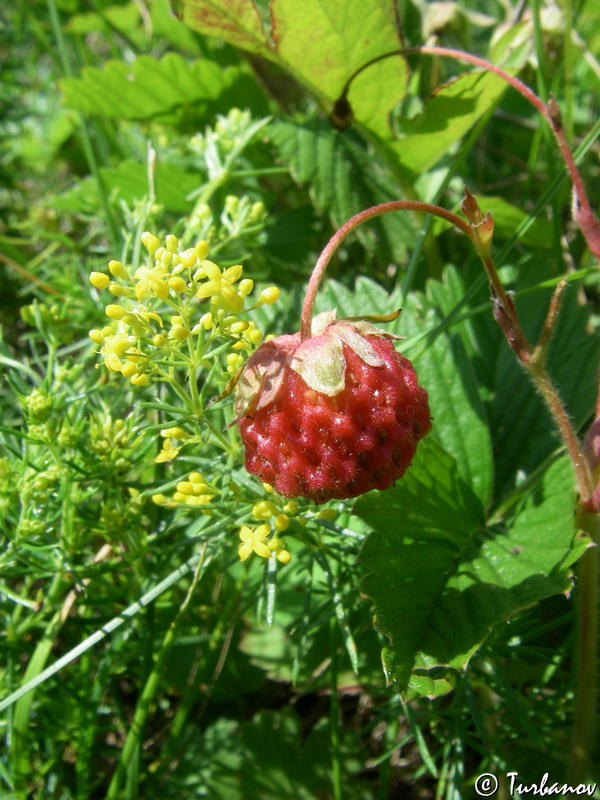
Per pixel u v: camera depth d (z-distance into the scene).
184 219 0.09
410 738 0.07
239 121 0.10
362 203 0.11
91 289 0.09
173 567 0.08
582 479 0.06
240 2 0.09
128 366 0.06
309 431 0.06
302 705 0.09
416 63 0.12
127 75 0.12
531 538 0.07
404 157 0.11
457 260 0.12
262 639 0.09
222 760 0.08
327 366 0.06
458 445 0.08
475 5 0.16
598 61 0.14
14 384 0.07
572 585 0.06
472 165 0.13
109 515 0.07
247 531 0.06
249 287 0.06
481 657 0.07
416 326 0.09
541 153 0.13
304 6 0.09
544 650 0.07
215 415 0.08
